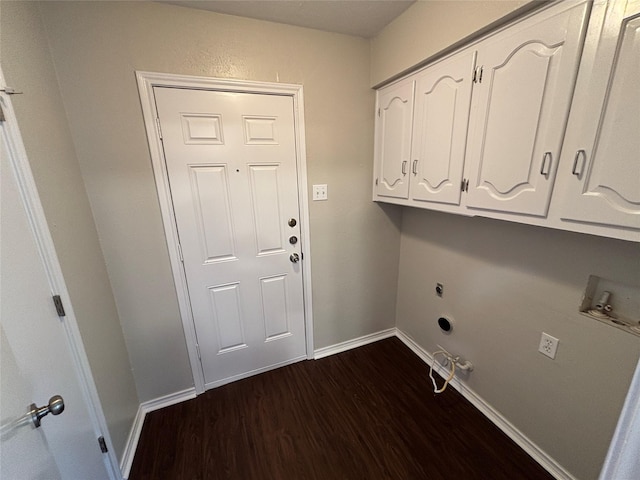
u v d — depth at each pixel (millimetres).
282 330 2035
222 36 1450
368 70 1832
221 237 1704
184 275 1657
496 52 1080
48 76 1136
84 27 1225
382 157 1899
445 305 1868
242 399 1781
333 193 1942
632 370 995
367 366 2076
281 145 1722
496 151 1131
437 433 1515
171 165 1506
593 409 1123
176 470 1355
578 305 1136
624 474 424
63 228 1075
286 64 1613
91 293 1237
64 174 1151
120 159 1392
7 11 905
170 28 1353
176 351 1720
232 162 1629
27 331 777
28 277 822
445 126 1360
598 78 804
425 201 1562
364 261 2186
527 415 1393
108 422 1228
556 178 947
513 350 1431
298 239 1919
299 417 1633
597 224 860
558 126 915
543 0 890
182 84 1429
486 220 1501
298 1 1353
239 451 1438
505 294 1442
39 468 693
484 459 1372
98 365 1201
